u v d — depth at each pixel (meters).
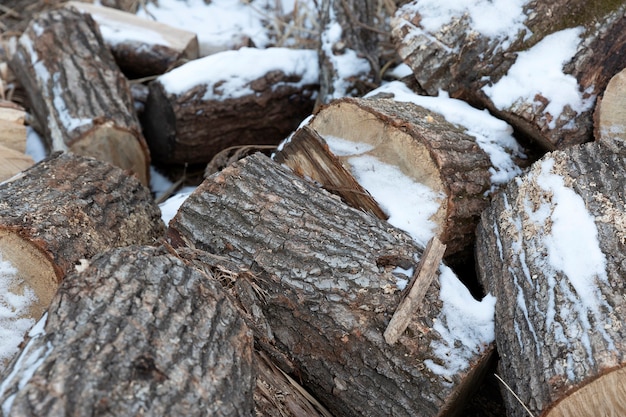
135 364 1.72
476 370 2.28
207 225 2.49
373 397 2.25
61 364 1.67
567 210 2.27
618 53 2.80
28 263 2.32
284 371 2.40
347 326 2.25
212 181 2.54
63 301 1.87
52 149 3.78
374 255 2.34
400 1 4.28
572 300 2.09
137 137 3.71
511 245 2.41
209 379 1.80
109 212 2.64
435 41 3.05
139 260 2.02
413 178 2.65
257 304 2.35
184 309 1.93
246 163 2.59
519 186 2.51
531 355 2.12
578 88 2.81
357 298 2.25
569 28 2.90
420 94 3.20
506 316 2.29
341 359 2.28
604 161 2.37
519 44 2.93
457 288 2.39
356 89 3.81
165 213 3.21
